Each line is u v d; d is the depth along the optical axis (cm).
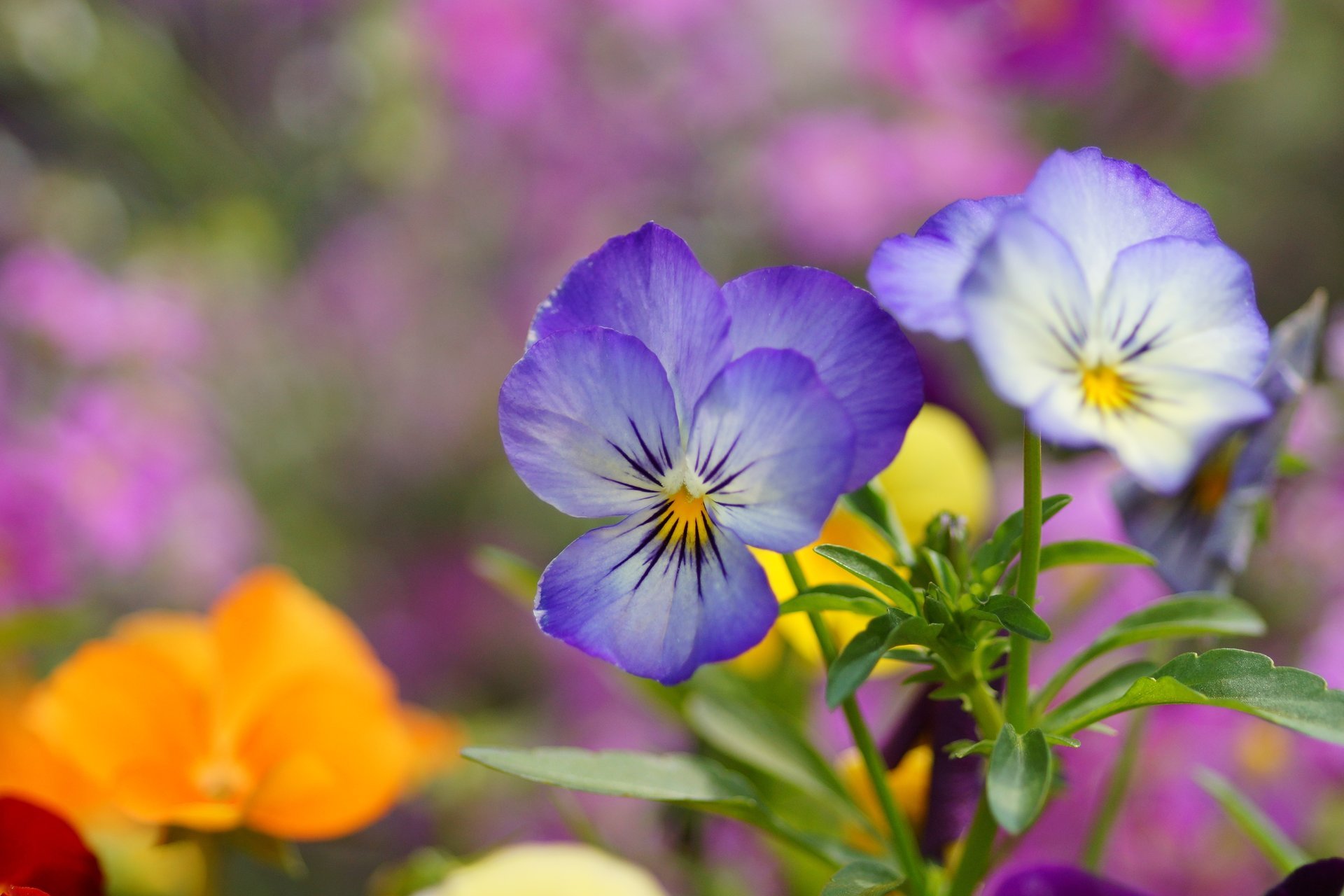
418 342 121
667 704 39
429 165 119
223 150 127
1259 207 131
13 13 115
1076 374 29
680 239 30
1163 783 50
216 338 115
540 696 104
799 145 107
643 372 30
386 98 118
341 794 35
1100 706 31
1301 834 48
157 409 98
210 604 97
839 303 30
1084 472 51
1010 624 30
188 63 133
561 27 111
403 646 110
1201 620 32
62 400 94
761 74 114
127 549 86
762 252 112
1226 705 29
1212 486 34
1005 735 29
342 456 121
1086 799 50
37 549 79
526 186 116
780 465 29
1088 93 94
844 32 111
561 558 30
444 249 121
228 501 99
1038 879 32
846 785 35
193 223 123
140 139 123
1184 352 29
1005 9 90
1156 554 34
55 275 99
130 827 39
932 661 31
